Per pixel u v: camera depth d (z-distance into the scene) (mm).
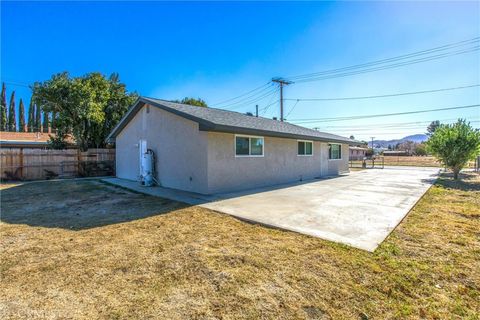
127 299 2410
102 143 16594
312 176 13258
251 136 9453
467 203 6652
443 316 2115
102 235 4254
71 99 13797
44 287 2625
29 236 4223
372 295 2418
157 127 10031
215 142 8141
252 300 2365
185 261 3213
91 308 2270
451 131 12859
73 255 3436
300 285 2607
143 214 5656
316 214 5418
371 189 9039
